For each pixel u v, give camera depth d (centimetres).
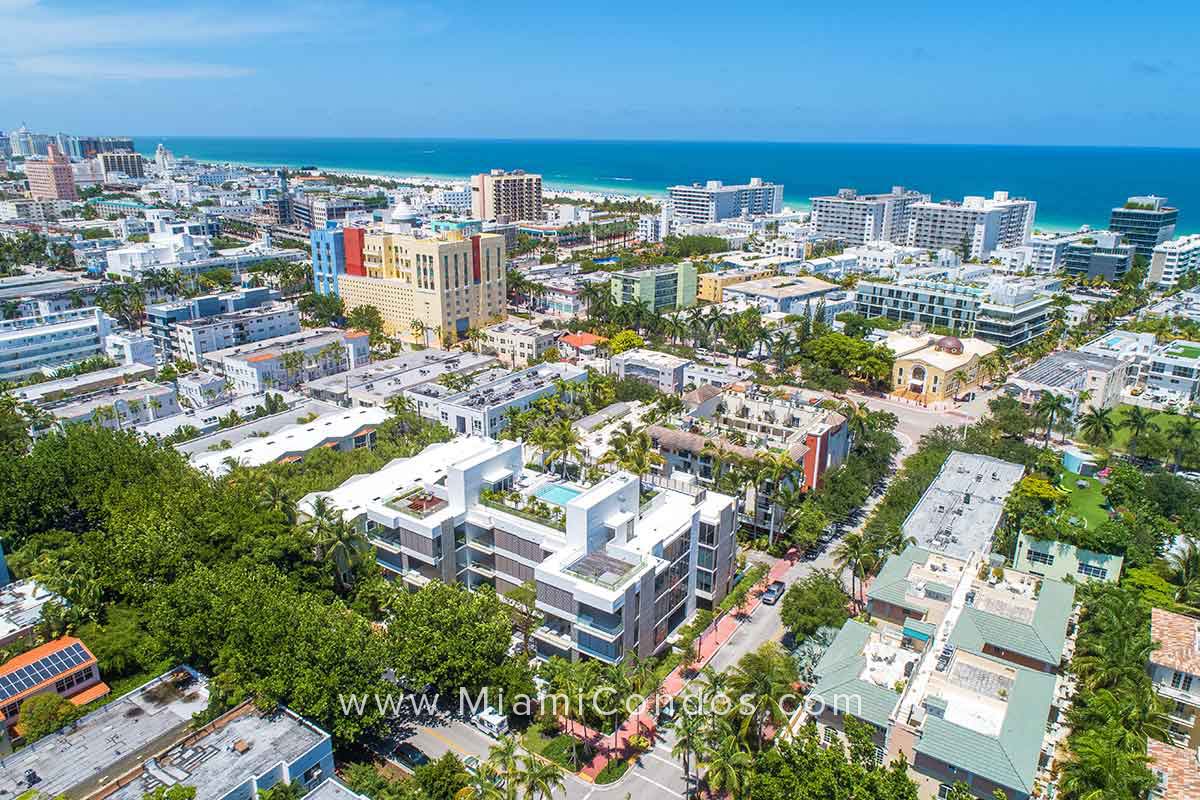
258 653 9894
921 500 15012
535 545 12288
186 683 10388
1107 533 13638
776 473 14575
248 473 15025
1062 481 18438
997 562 13038
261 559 12231
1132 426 19950
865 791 7756
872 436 18888
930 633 10450
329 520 12838
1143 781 8044
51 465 14688
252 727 9406
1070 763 8688
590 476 14288
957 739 8412
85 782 8750
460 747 10488
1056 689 9969
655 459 15362
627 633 11056
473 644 10638
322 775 9231
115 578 12119
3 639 11319
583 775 10069
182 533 12706
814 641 11619
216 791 8412
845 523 16738
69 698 10631
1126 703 9325
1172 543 15112
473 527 13150
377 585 12438
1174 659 10262
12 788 8650
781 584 14225
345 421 19275
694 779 10000
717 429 16850
